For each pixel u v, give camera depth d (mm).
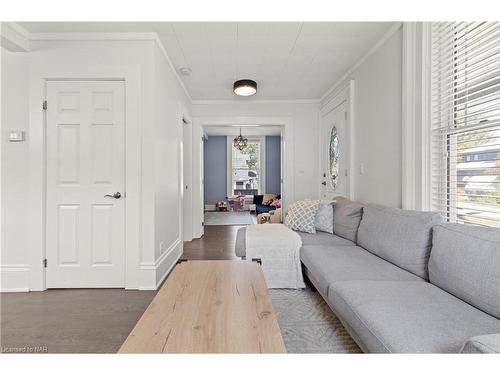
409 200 2227
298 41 2711
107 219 2574
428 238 1722
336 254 2180
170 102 3203
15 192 2562
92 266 2578
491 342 794
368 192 2951
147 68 2574
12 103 2543
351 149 3277
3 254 2557
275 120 4625
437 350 968
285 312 2107
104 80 2576
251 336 1036
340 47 2840
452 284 1390
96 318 2012
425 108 2080
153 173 2586
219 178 9125
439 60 1998
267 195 8117
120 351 945
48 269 2564
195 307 1274
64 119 2557
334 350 1627
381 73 2672
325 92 4258
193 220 4770
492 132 1631
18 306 2211
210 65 3271
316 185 4633
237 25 2428
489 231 1330
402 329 1092
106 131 2572
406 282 1596
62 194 2561
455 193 1893
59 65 2531
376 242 2139
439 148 2023
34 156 2523
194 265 1902
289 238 2641
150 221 2586
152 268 2576
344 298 1437
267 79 3725
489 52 1628
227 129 7898
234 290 1473
